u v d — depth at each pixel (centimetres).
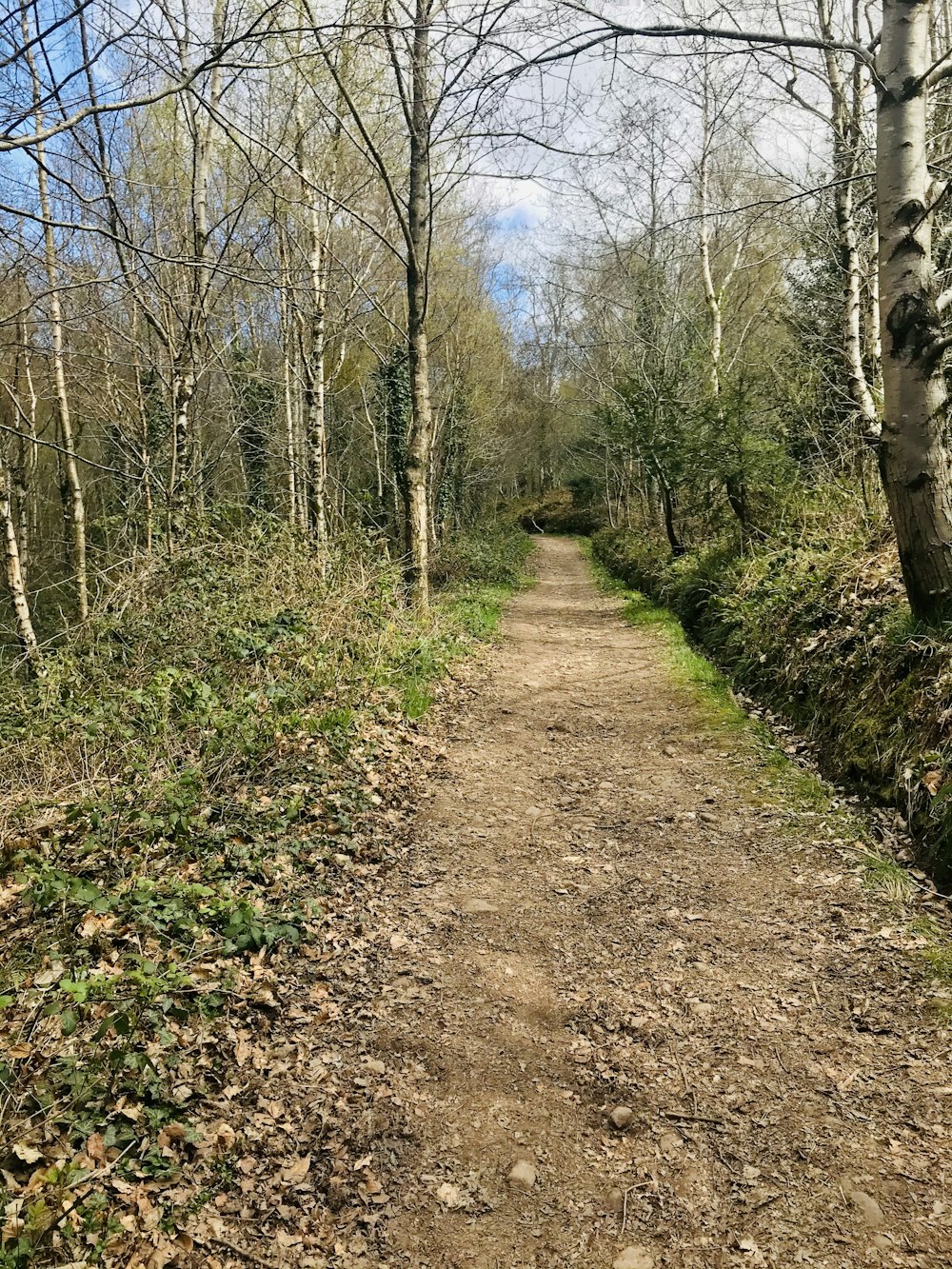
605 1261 231
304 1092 299
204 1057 310
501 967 373
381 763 604
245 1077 306
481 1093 297
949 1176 242
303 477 1683
